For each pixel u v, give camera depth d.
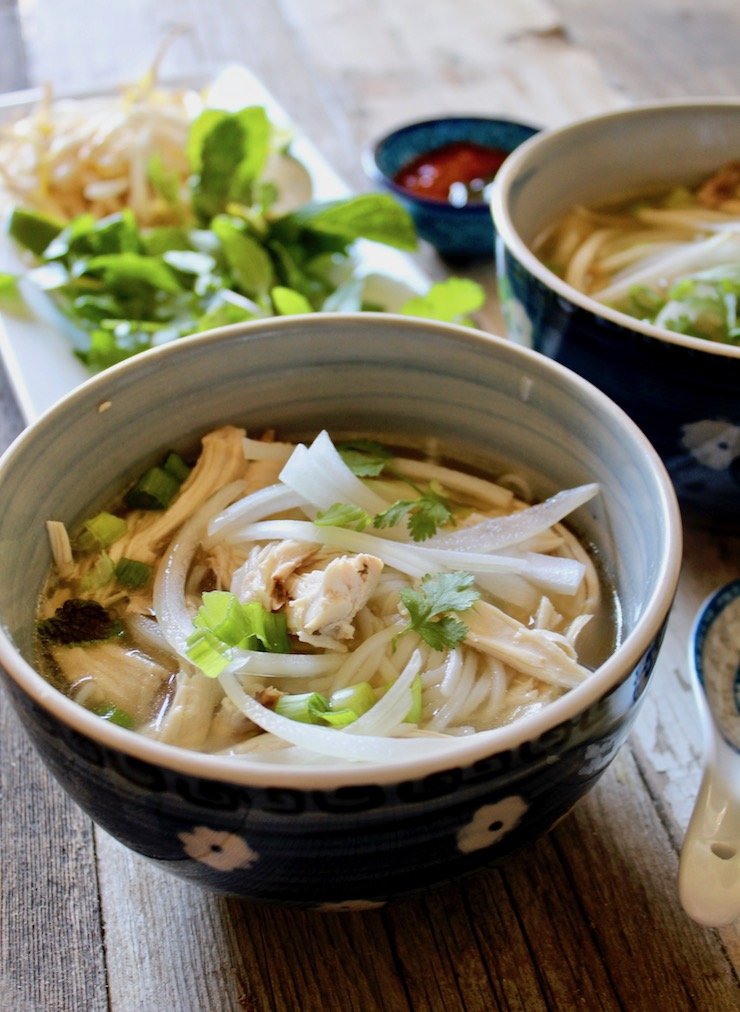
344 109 0.91
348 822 0.36
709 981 0.43
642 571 0.44
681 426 0.51
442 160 0.83
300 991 0.42
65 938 0.44
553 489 0.49
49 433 0.44
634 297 0.61
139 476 0.49
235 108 0.84
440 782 0.36
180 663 0.45
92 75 0.98
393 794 0.36
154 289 0.68
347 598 0.44
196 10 1.08
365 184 0.83
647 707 0.50
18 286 0.66
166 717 0.44
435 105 0.92
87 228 0.70
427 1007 0.42
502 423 0.49
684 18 1.05
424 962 0.43
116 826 0.39
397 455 0.51
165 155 0.80
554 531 0.48
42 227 0.72
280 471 0.50
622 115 0.65
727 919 0.42
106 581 0.47
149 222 0.78
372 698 0.44
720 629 0.51
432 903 0.44
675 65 0.97
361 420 0.51
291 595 0.46
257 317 0.63
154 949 0.43
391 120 0.90
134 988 0.43
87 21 1.07
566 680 0.44
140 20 1.06
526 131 0.82
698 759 0.48
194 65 0.98
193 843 0.38
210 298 0.67
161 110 0.83
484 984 0.43
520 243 0.54
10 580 0.43
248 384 0.49
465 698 0.44
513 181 0.59
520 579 0.47
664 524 0.42
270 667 0.44
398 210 0.67
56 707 0.37
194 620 0.45
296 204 0.74
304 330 0.48
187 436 0.49
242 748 0.42
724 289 0.58
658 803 0.47
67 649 0.45
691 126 0.67
